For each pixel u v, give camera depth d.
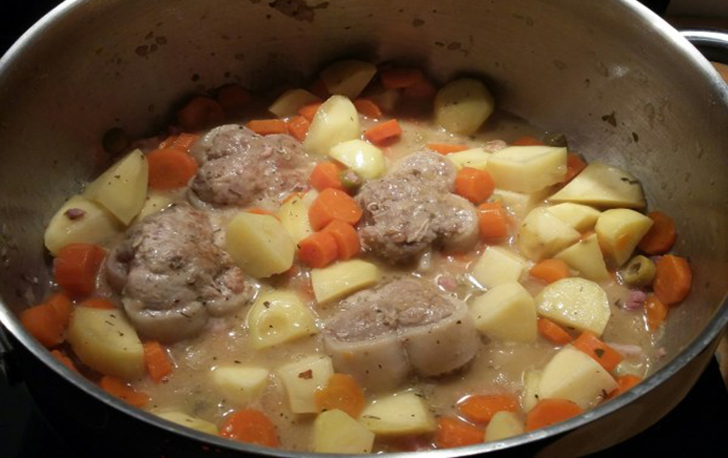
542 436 0.35
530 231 0.50
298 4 0.55
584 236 0.51
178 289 0.45
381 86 0.59
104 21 0.50
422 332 0.43
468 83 0.58
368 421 0.43
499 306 0.46
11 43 0.57
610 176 0.54
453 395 0.45
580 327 0.47
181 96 0.56
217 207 0.51
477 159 0.54
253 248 0.48
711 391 0.45
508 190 0.53
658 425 0.43
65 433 0.40
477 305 0.47
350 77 0.58
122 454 0.38
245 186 0.51
